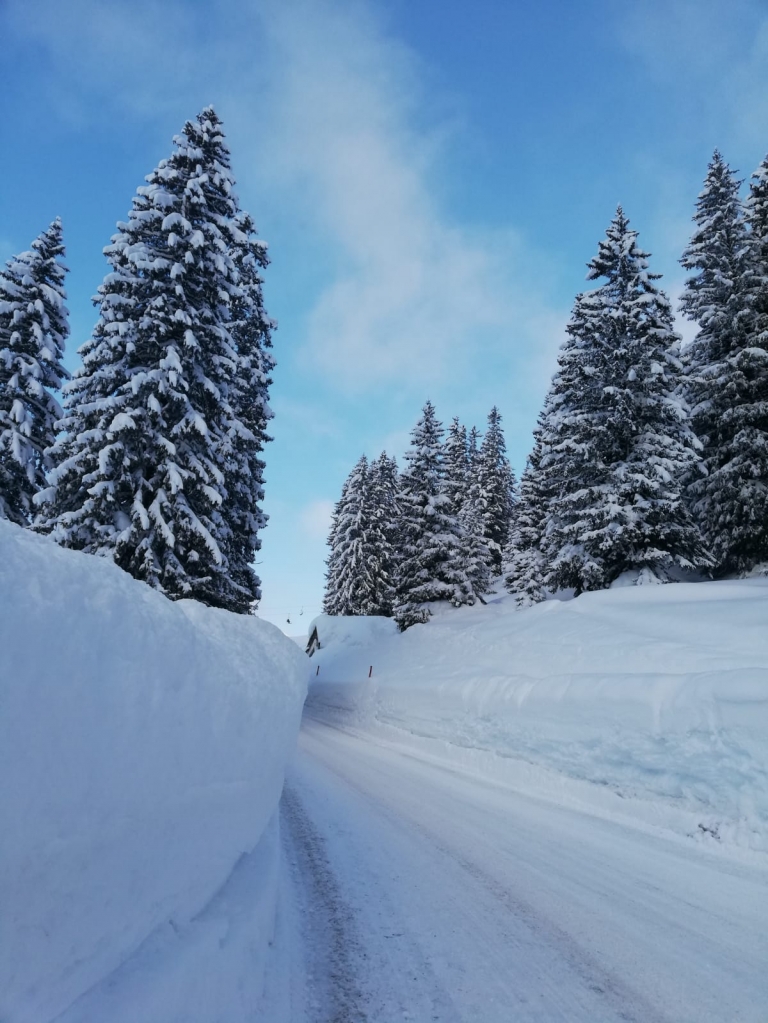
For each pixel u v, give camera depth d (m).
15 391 17.34
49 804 1.28
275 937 3.24
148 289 14.55
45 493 12.96
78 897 1.38
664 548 18.42
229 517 17.94
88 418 13.42
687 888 4.56
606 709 7.86
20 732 1.23
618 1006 2.90
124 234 14.70
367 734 14.56
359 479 43.00
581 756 7.87
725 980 3.18
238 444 17.92
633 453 18.53
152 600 2.24
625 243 19.33
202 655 2.46
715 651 8.72
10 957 1.15
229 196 16.16
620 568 18.91
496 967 3.27
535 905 4.17
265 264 21.00
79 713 1.43
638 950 3.51
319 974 3.08
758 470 18.59
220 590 15.54
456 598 29.44
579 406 20.02
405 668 17.42
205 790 2.32
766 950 3.55
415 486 31.94
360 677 20.14
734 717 6.20
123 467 12.91
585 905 4.19
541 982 3.11
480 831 6.05
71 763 1.38
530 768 8.59
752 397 20.08
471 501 40.25
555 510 20.45
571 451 18.97
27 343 17.77
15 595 1.38
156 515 12.85
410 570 31.19
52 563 1.66
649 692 7.43
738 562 20.08
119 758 1.59
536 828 6.23
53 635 1.42
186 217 15.25
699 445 18.09
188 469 14.00
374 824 6.17
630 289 18.98
